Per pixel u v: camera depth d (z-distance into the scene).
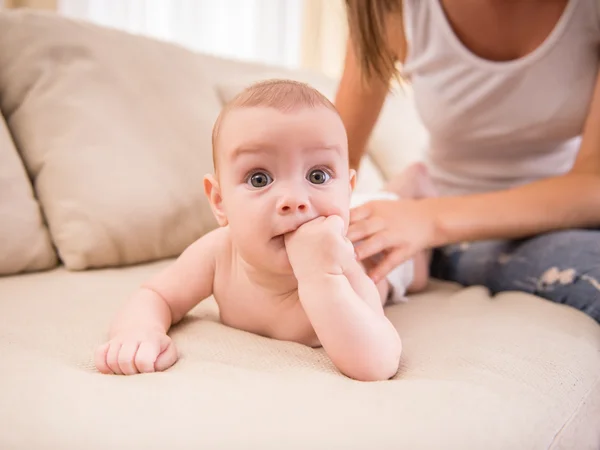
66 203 1.05
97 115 1.13
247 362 0.59
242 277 0.70
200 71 1.43
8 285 0.90
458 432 0.43
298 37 2.47
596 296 0.81
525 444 0.45
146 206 1.10
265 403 0.46
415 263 0.95
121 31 1.32
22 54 1.14
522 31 1.05
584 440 0.54
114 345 0.58
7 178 1.00
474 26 1.08
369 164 1.82
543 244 0.92
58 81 1.14
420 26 1.16
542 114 1.07
